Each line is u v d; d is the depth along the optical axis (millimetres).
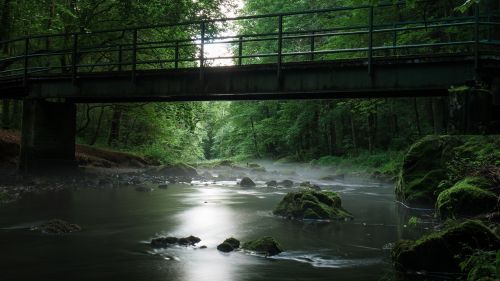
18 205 12656
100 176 22359
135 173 25500
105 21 27984
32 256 7113
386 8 23734
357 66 14820
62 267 6543
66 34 19641
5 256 7090
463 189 9930
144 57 29562
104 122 39000
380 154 32188
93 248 7750
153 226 9906
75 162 21438
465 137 12414
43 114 20250
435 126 23750
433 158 12945
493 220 8906
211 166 37000
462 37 21234
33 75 20078
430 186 12477
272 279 6133
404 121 34219
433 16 22031
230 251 7676
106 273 6277
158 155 37312
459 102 12883
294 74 15867
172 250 7703
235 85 16875
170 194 16703
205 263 6891
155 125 39438
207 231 9445
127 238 8609
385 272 6480
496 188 9930
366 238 8828
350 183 24328
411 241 6906
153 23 27141
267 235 9102
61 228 9109
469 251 6188
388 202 14922
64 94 19828
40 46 29375
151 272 6367
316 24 38562
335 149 40844
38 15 25531
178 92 17828
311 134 43688
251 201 14852
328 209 11266
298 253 7602
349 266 6805
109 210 12188
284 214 11531
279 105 48219
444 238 6355
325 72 15367
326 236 9016
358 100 27125
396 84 14281
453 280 6078
